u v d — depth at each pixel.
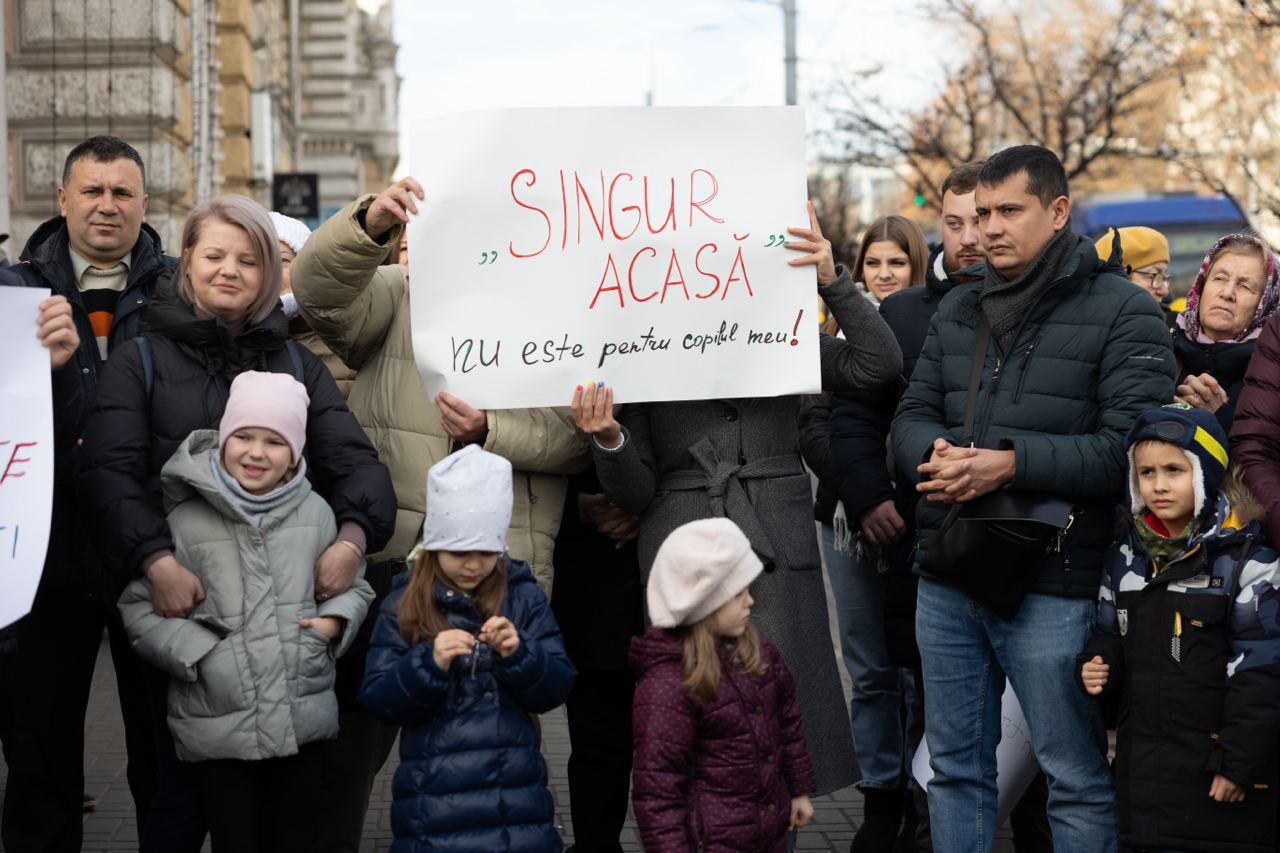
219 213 4.54
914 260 6.75
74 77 12.38
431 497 4.13
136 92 12.44
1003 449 4.51
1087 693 4.44
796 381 4.76
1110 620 4.48
